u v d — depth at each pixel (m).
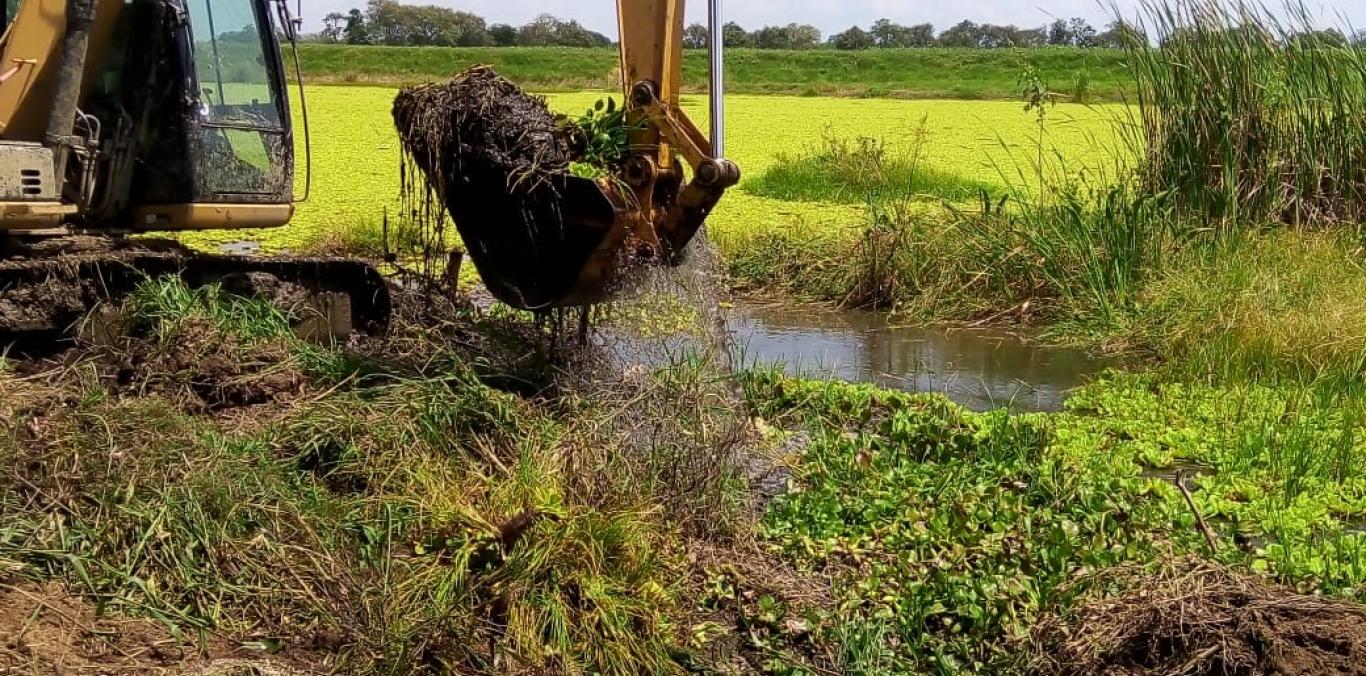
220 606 4.09
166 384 5.66
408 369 6.05
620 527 4.42
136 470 4.53
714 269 9.09
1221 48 9.98
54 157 5.99
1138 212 9.47
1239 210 9.91
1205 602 3.98
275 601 4.15
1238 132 9.88
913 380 7.88
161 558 4.21
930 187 14.48
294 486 4.77
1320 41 10.24
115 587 4.08
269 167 6.98
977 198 13.41
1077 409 7.17
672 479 5.08
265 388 5.74
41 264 5.93
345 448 5.00
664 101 5.86
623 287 5.78
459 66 40.88
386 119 24.47
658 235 5.83
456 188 5.80
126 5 6.36
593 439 5.10
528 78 38.62
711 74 5.69
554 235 5.64
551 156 5.61
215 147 6.66
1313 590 4.49
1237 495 5.66
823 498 5.34
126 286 6.21
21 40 6.00
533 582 4.16
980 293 9.81
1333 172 10.02
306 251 10.95
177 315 6.00
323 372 5.98
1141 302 9.02
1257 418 6.74
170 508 4.36
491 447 5.16
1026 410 7.21
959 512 5.03
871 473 5.67
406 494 4.68
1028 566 4.68
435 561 4.28
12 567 4.02
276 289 6.57
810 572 4.82
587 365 6.20
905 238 10.20
